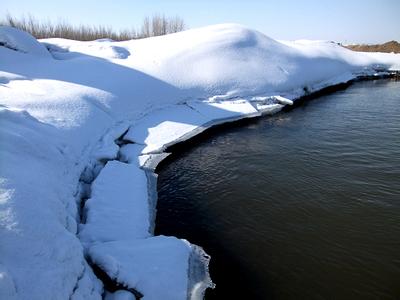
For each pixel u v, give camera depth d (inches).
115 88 697.0
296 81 1079.0
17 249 211.6
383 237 368.2
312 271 321.7
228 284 305.9
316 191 463.5
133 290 251.1
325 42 1754.4
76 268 234.2
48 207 263.9
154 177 486.3
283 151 609.9
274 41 1258.0
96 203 365.4
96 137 523.8
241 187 479.8
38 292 197.9
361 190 463.5
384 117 818.8
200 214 416.2
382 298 292.4
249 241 364.8
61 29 1708.9
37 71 717.9
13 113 377.4
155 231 383.6
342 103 989.8
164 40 1104.8
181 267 280.4
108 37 1872.5
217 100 861.2
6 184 246.7
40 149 348.2
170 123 692.7
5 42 781.3
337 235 372.5
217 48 1007.6
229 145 648.4
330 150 608.4
